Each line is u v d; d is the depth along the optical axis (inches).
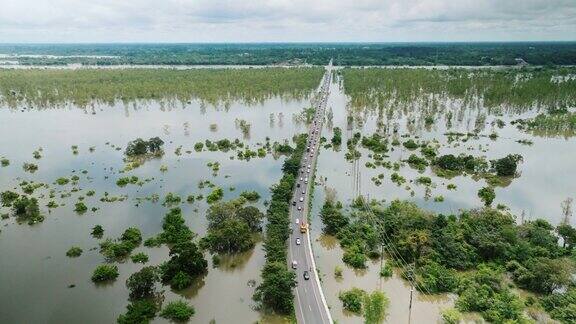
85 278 5285.4
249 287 5113.2
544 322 4261.8
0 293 4982.8
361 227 6171.3
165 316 4530.0
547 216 6860.2
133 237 6018.7
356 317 4517.7
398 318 4544.8
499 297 4603.8
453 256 5344.5
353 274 5310.0
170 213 6692.9
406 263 5383.9
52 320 4539.9
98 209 7130.9
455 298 4832.7
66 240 6146.7
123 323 4296.3
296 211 6771.7
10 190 7839.6
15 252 5851.4
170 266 5177.2
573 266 4916.3
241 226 5920.3
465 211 6604.3
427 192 7608.3
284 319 4461.1
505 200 7495.1
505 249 5349.4
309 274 5147.6
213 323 4439.0
